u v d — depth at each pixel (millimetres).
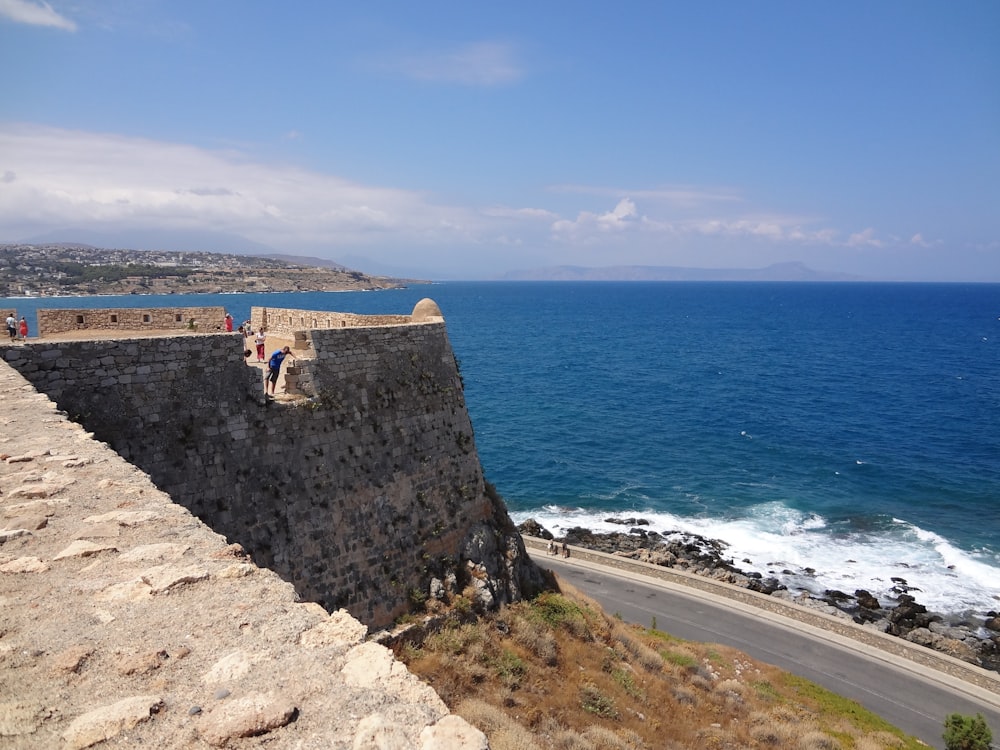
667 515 63969
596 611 34156
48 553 8641
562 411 100375
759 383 124250
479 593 26375
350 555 22641
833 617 43750
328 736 5367
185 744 5277
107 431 17297
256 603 7652
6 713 5512
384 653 6598
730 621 43750
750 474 74500
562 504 66125
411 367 26938
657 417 97812
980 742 29297
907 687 37531
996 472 74812
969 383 124062
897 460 79000
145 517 9953
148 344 18281
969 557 55906
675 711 27359
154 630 6996
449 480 27750
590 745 20234
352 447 23547
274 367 22859
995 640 44000
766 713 30250
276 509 20641
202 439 19109
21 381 15984
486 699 21391
